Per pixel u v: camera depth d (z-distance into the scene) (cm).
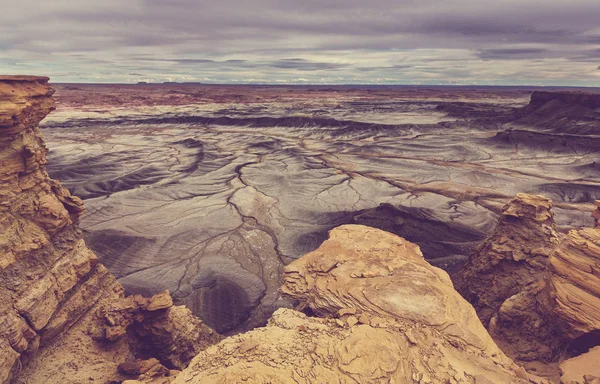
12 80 1361
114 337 1534
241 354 982
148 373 1385
